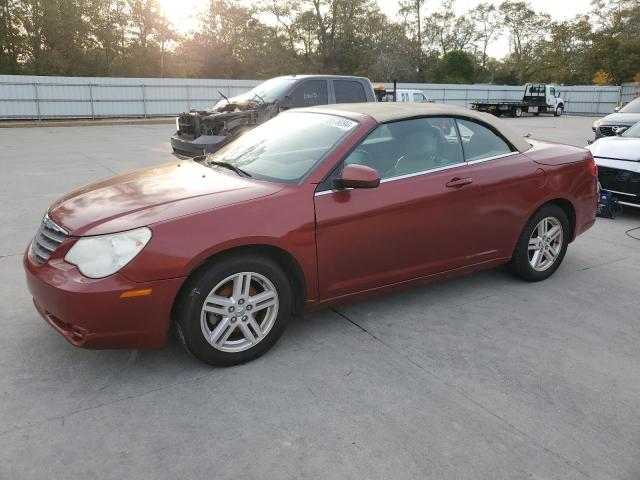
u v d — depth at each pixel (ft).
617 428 8.82
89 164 35.81
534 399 9.58
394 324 12.48
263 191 10.73
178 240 9.43
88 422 8.69
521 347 11.50
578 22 180.86
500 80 223.51
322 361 10.77
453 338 11.84
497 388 9.90
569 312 13.34
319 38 182.60
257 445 8.21
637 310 13.56
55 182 29.07
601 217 23.65
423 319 12.78
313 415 8.98
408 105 13.69
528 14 216.74
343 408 9.20
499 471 7.75
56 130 67.00
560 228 15.31
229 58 175.01
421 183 12.32
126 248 9.22
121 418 8.81
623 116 40.83
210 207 10.02
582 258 17.80
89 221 9.78
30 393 9.45
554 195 14.67
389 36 194.70
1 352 10.82
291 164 11.70
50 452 7.97
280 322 10.87
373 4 184.96
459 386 9.94
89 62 138.82
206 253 9.58
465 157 13.47
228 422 8.77
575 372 10.53
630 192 22.62
